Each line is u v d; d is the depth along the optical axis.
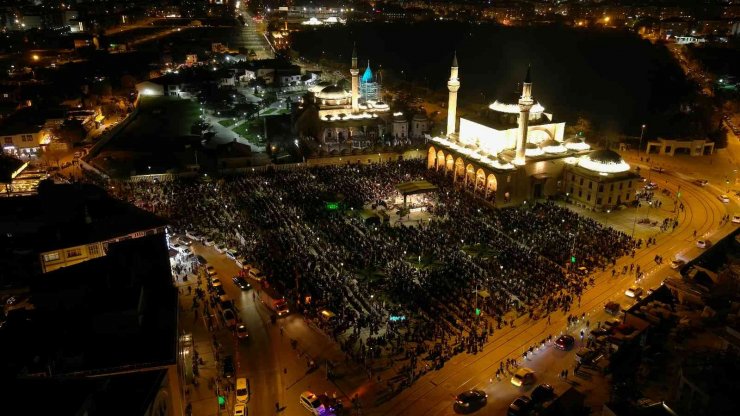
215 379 55.47
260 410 51.41
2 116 148.25
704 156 135.88
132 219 71.19
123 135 144.50
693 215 98.75
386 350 60.03
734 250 89.88
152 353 43.06
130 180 111.62
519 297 69.62
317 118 144.25
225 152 124.56
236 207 97.75
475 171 106.56
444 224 90.81
